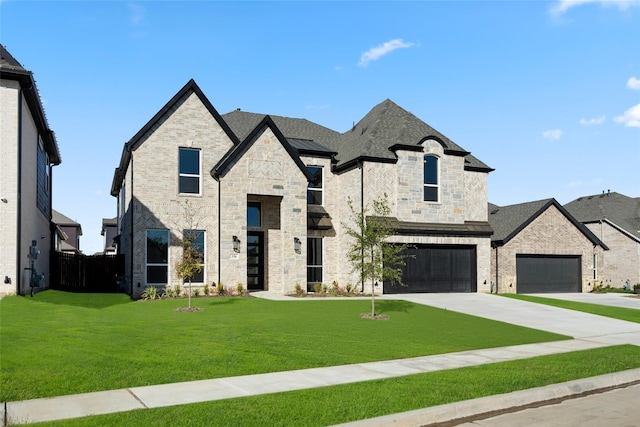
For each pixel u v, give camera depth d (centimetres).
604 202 4366
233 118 2922
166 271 2303
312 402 765
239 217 2356
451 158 2770
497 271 3020
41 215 2578
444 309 2005
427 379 921
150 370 940
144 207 2278
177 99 2364
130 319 1523
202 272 2366
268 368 995
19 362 940
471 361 1109
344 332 1419
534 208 3153
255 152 2402
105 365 954
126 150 2298
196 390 834
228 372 955
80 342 1132
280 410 724
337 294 2455
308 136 3034
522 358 1152
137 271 2236
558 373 990
